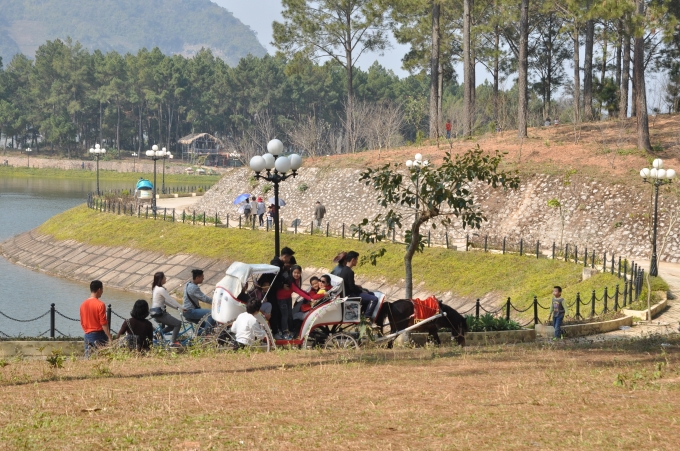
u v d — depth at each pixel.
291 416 13.20
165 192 117.38
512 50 107.94
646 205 60.69
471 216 29.67
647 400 14.30
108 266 69.50
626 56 89.19
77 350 27.98
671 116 85.75
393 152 83.94
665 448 10.79
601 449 10.76
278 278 24.70
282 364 19.95
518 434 11.70
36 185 178.50
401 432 11.94
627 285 42.34
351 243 62.06
